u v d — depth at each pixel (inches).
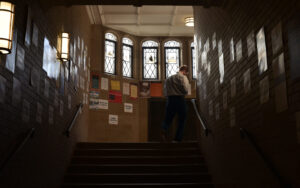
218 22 225.8
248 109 165.3
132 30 475.5
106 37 462.0
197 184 241.0
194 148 296.7
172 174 250.8
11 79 144.5
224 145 210.7
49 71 207.8
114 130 438.6
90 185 237.3
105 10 410.3
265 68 142.3
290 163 120.5
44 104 197.5
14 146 149.3
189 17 428.5
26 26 161.5
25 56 162.9
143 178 249.4
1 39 129.9
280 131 128.8
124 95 459.5
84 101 362.9
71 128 264.7
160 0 251.6
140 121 466.0
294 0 114.9
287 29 121.1
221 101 218.1
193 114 471.5
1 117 134.0
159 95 476.7
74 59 294.7
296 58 113.8
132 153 287.1
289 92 120.6
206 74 267.0
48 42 205.2
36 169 182.7
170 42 495.2
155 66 491.2
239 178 179.8
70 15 274.5
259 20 149.0
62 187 238.1
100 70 439.8
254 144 147.6
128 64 480.1
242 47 174.2
